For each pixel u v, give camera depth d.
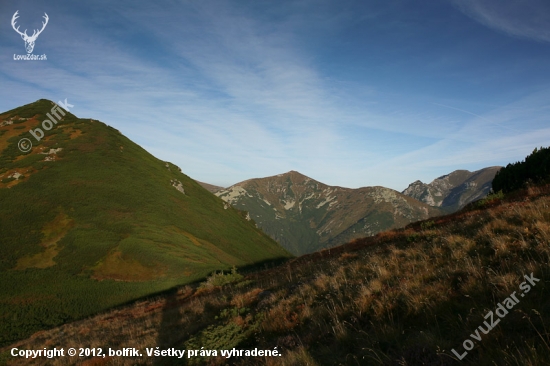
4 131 104.94
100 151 107.19
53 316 39.34
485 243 7.86
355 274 9.00
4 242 58.41
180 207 100.62
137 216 79.50
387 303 6.11
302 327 6.89
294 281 12.27
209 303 13.25
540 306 4.36
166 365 7.71
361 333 5.56
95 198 80.50
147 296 45.19
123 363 8.87
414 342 4.68
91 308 41.72
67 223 67.62
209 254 73.62
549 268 5.20
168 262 56.44
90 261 55.47
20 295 44.69
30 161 90.06
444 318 5.09
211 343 7.82
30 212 68.38
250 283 17.00
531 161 18.59
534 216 8.20
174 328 11.34
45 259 55.97
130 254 57.75
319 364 5.01
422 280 6.80
